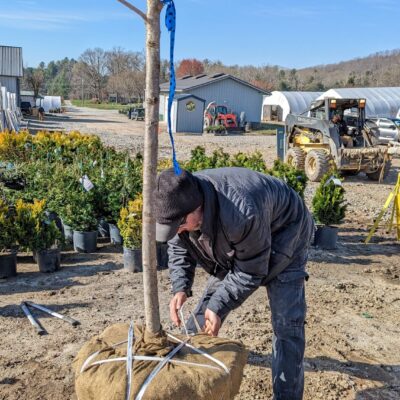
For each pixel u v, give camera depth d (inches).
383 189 546.6
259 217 103.9
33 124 1406.3
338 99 599.8
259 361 169.6
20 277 242.5
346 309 219.3
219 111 1492.4
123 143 960.9
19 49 1691.7
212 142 1078.4
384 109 1432.1
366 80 3826.3
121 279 242.7
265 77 4074.8
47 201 319.9
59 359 166.4
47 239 246.1
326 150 581.3
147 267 95.5
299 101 1555.1
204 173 111.9
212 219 103.3
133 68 4156.0
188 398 91.1
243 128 1454.2
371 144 597.3
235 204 103.0
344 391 156.4
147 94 86.1
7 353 168.7
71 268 257.4
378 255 301.9
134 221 249.3
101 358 98.7
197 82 1620.3
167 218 95.9
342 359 175.9
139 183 312.2
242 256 107.3
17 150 457.4
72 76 5221.5
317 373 165.0
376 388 159.9
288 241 117.0
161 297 219.9
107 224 313.4
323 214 303.1
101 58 4173.2
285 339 124.3
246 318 202.8
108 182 316.2
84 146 458.6
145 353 98.7
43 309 201.3
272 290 123.9
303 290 126.0
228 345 107.7
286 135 666.8
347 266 278.7
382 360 177.9
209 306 111.7
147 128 87.4
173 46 85.0
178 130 1343.5
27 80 2974.9
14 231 240.8
